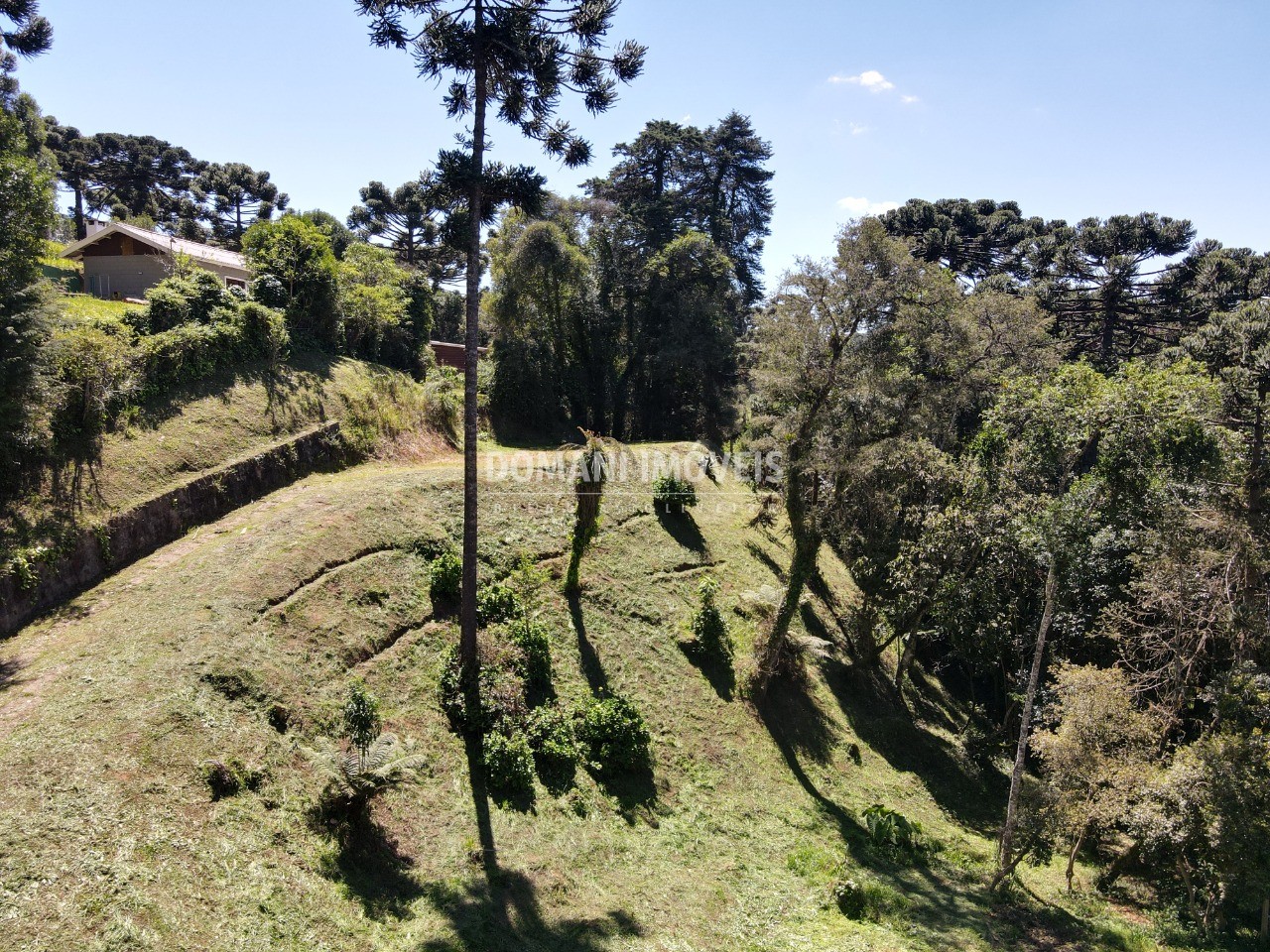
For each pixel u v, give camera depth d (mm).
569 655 18484
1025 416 20969
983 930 14875
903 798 20609
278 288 26391
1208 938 15766
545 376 38562
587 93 15438
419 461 26500
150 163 59938
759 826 16750
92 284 32500
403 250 64562
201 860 9398
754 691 21094
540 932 11148
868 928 14016
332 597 15555
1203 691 18734
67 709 10695
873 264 20641
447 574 17500
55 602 13906
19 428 14820
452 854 11984
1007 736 25453
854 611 27734
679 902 13195
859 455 20938
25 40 16859
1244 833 14758
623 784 15898
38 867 8297
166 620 13133
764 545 29281
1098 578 23031
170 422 18781
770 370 22125
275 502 19047
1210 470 21062
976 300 31016
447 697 14961
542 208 15977
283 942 9016
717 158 52844
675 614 22406
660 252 43156
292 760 11758
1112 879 19188
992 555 23016
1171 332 45562
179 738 10789
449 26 13977
